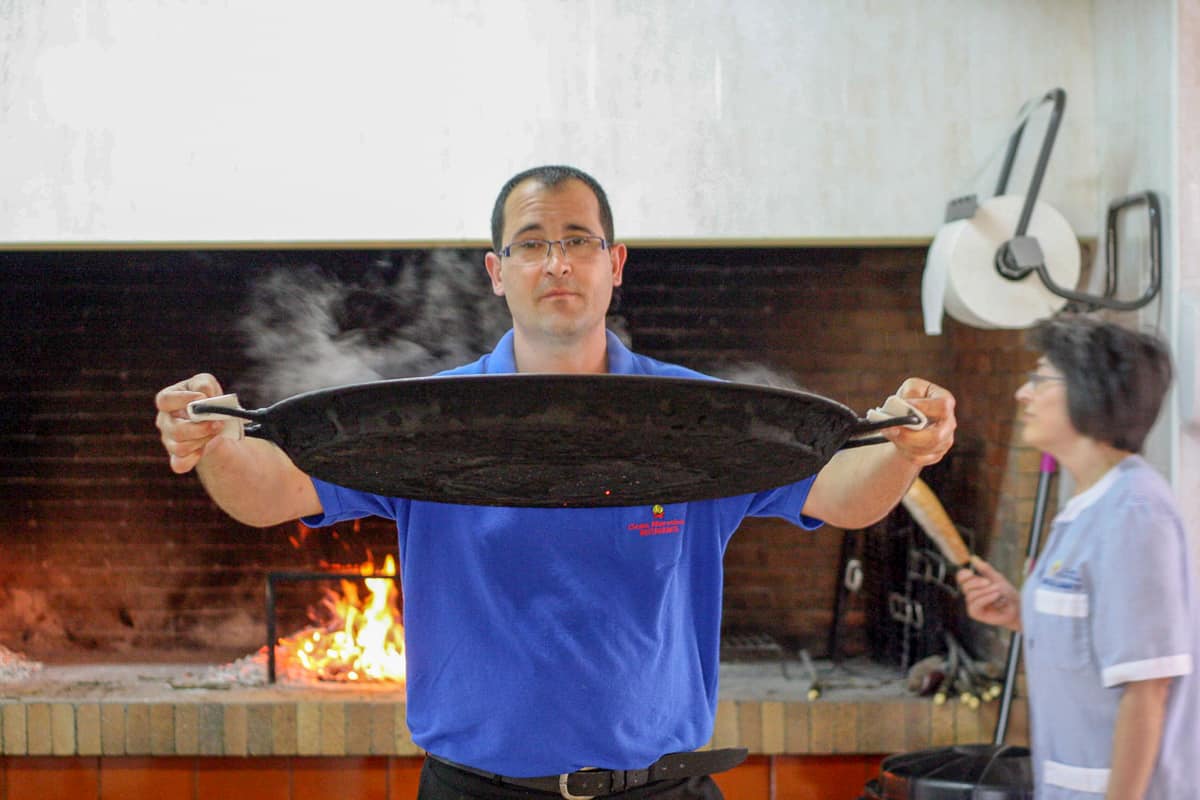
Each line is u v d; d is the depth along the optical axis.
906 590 3.18
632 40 2.69
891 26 2.71
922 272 3.29
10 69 2.64
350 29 2.67
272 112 2.67
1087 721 1.49
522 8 2.68
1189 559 1.48
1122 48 2.62
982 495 3.07
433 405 0.81
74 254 3.25
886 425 0.97
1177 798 1.43
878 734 2.79
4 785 2.84
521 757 1.23
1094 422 1.54
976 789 2.32
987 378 3.03
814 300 3.31
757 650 3.22
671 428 0.82
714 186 2.70
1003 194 2.61
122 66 2.65
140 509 3.38
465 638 1.24
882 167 2.71
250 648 3.36
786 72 2.70
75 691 2.94
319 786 2.84
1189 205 2.47
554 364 1.27
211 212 2.67
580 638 1.22
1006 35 2.72
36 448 3.37
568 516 1.21
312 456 0.89
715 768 1.32
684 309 3.31
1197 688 1.45
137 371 3.34
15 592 3.38
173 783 2.85
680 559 1.28
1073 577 1.51
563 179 1.25
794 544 3.39
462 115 2.68
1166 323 2.51
